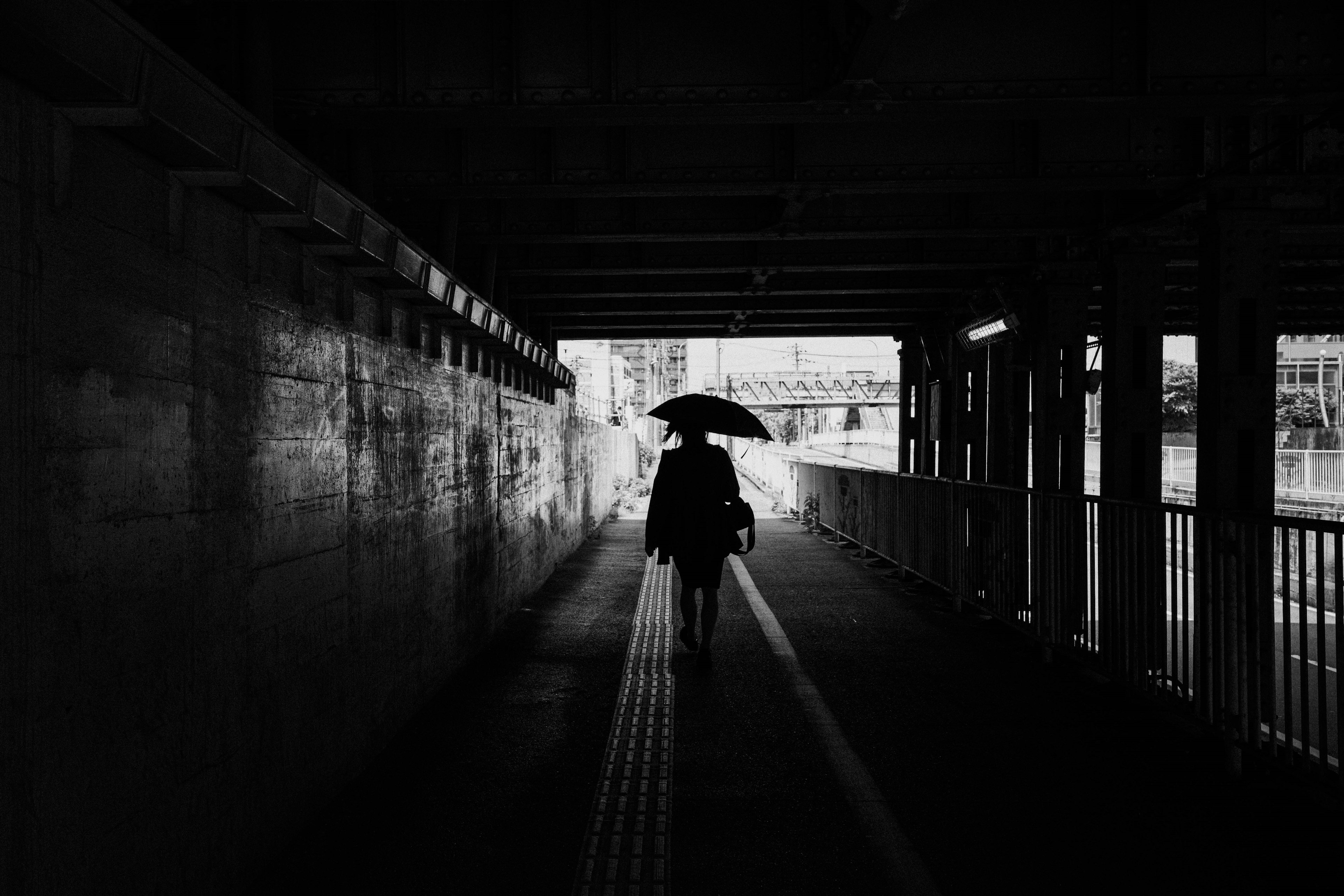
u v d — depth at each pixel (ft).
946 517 36.76
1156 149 24.31
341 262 15.97
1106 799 15.78
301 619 14.07
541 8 19.79
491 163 24.61
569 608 35.96
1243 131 23.76
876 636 30.30
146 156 9.95
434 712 20.94
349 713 16.19
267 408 13.02
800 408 238.68
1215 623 17.83
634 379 232.94
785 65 19.67
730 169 24.58
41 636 8.08
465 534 25.48
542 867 13.08
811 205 29.89
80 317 8.72
